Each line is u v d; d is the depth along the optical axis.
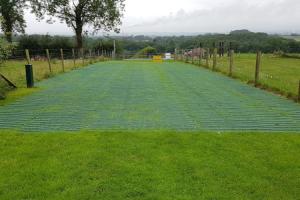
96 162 4.60
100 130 6.10
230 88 11.28
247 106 8.42
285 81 12.61
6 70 13.79
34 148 5.15
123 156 4.81
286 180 4.13
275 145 5.36
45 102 8.78
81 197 3.70
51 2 37.41
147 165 4.50
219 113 7.61
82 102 8.76
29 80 11.24
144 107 8.14
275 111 7.90
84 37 41.41
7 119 7.00
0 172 4.30
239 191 3.85
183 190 3.85
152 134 5.82
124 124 6.57
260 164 4.58
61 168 4.41
